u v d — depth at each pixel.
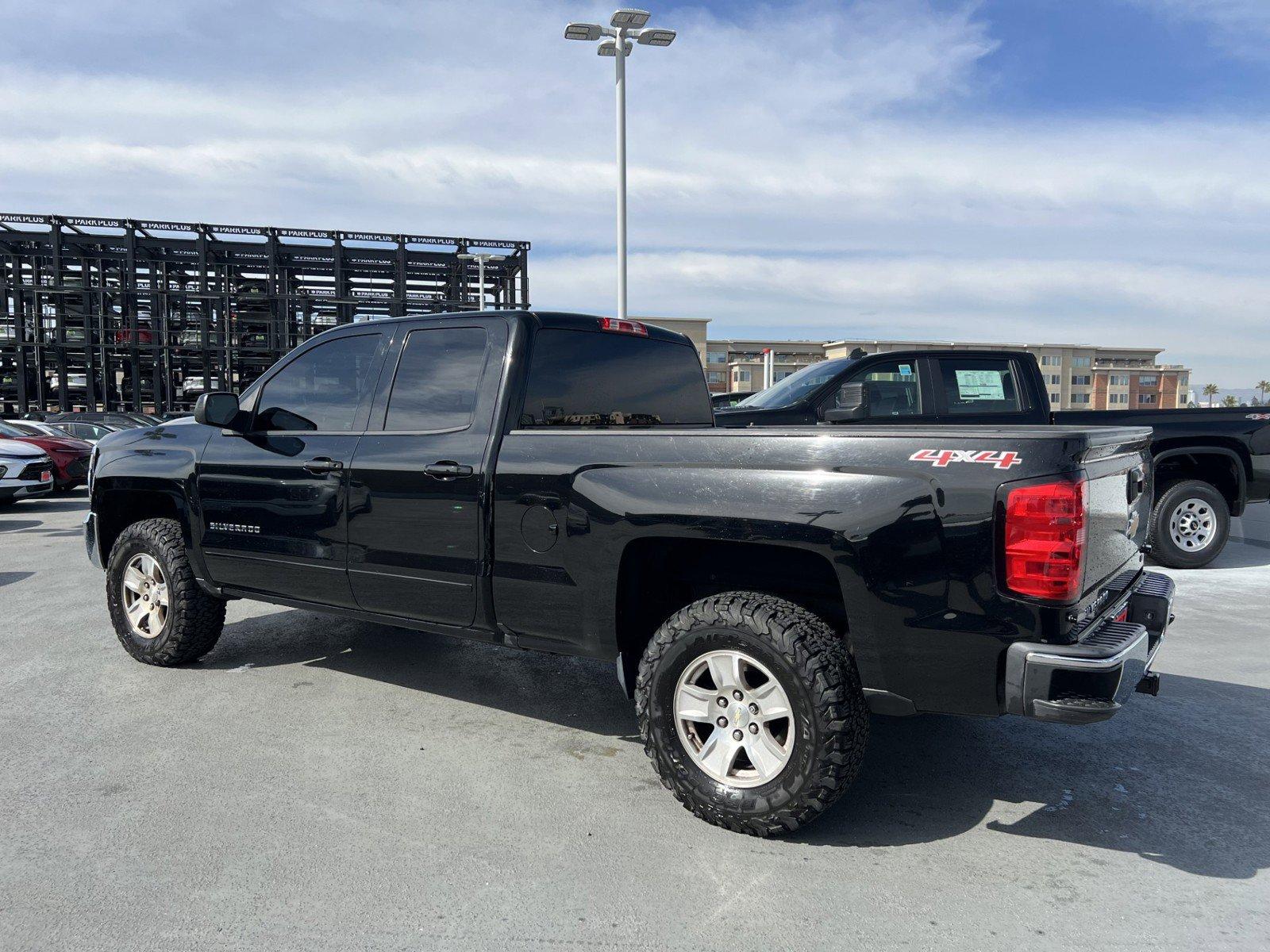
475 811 2.96
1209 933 2.26
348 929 2.26
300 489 3.91
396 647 5.05
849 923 2.30
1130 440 2.92
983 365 7.20
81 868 2.55
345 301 33.31
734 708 2.80
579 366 3.73
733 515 2.75
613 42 16.62
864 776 3.28
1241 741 3.61
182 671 4.56
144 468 4.54
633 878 2.53
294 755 3.44
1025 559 2.42
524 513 3.21
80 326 35.59
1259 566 7.76
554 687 4.35
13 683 4.34
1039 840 2.77
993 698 2.51
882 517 2.56
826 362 7.52
